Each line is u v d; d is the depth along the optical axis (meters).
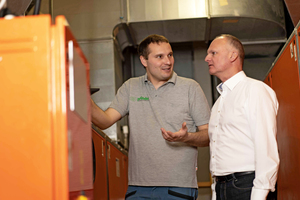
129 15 5.13
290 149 2.45
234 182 1.68
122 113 2.22
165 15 5.04
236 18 5.00
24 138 0.74
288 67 2.38
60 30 0.77
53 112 0.75
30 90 0.75
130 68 6.57
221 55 1.93
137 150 2.10
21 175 0.73
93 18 5.20
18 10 1.72
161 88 2.16
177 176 2.01
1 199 0.73
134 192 2.08
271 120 1.65
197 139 1.96
